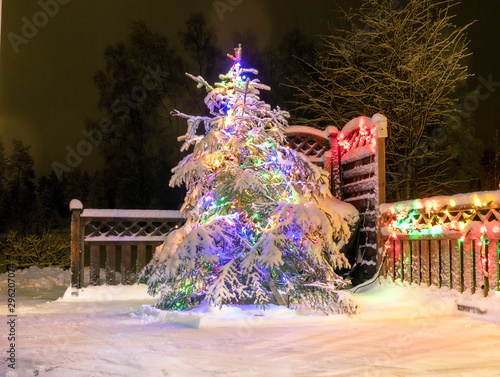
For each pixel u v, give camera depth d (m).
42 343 5.04
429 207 7.65
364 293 8.69
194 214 7.02
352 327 5.89
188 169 6.86
